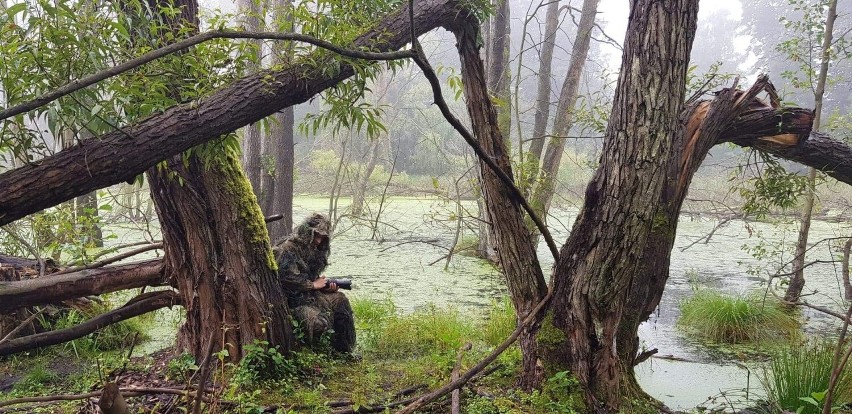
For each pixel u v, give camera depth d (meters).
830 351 4.54
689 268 11.62
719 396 4.82
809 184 5.90
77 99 2.72
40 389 4.54
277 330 4.61
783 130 4.56
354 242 14.03
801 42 9.00
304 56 3.42
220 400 3.69
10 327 5.39
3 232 6.30
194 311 4.63
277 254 5.08
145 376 4.58
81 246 5.34
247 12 3.40
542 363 4.06
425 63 2.81
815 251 12.85
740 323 6.80
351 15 3.64
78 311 5.85
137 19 3.24
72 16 2.50
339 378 4.70
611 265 3.85
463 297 8.34
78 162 2.71
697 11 3.90
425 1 3.93
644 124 3.79
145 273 4.64
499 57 8.90
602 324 3.91
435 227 15.80
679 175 4.09
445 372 4.57
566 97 10.83
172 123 2.96
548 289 4.27
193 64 3.19
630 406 3.99
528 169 8.73
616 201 3.83
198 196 4.35
